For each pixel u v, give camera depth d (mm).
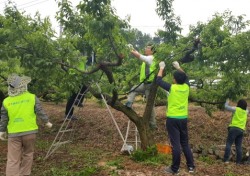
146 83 9117
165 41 9719
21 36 7961
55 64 8281
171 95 7434
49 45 8180
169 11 9586
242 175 7832
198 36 9414
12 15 8070
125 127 12461
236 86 8969
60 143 9477
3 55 8086
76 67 8508
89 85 8992
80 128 12797
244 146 10352
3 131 6945
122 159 8539
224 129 12312
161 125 12562
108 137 11555
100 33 7633
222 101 9719
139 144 10570
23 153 7066
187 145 7637
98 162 8398
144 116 9008
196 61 9031
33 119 6969
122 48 8055
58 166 8242
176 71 7578
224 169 8164
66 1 9617
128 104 9023
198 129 12336
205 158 9039
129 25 8023
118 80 10008
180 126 7445
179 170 7750
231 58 8297
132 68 10125
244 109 8781
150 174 7371
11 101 6863
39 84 10000
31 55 7984
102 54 8461
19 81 6922
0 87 11164
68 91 9609
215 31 8852
